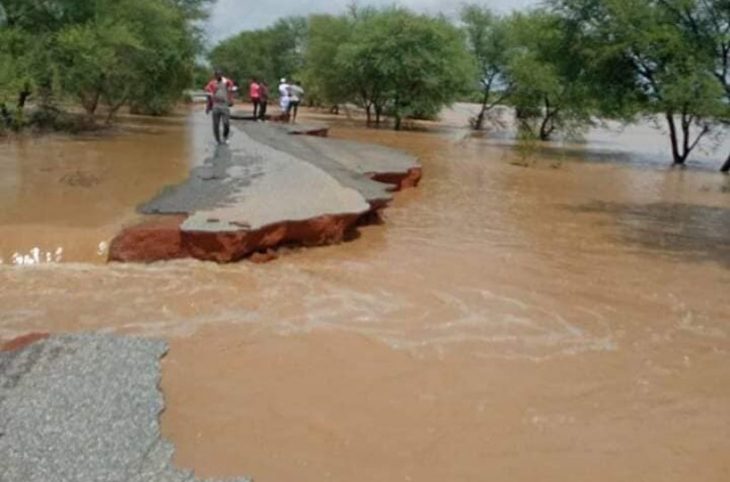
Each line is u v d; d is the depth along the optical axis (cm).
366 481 471
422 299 842
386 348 689
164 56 2788
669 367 674
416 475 480
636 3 2248
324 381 612
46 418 500
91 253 959
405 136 3403
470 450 514
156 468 454
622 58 2388
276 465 484
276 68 6975
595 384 631
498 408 579
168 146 2075
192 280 865
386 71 3703
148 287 834
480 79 4344
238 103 5884
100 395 543
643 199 1731
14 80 2075
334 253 1036
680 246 1191
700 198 1780
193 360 639
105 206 1168
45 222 1045
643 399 605
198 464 478
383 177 1609
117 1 2447
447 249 1096
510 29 3950
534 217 1412
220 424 532
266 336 704
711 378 652
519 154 2658
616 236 1255
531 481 479
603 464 503
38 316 730
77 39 2134
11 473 432
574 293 895
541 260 1055
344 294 845
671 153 3142
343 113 5000
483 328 757
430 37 3759
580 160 2680
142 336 685
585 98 2647
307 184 1300
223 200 1141
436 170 2106
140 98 3145
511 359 678
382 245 1103
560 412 577
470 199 1597
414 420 554
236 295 820
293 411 558
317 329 729
